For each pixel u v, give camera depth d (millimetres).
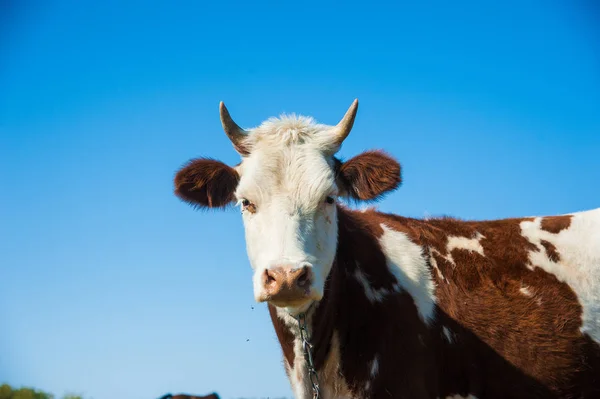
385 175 6523
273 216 5949
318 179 6070
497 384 6793
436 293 6898
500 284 7043
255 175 6129
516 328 6859
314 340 6332
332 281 6379
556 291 7066
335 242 6262
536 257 7266
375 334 6508
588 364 6957
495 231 7488
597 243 7391
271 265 5551
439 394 6688
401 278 6836
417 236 7258
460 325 6809
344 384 6438
